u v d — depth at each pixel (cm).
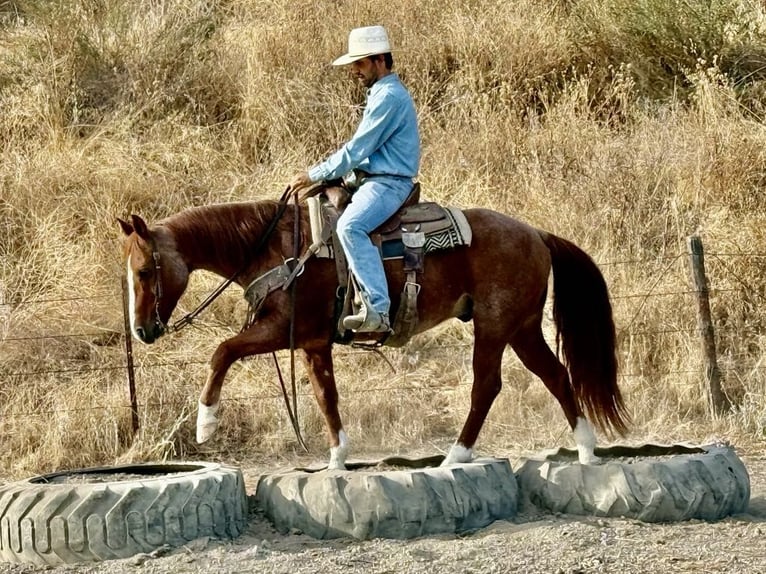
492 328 702
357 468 738
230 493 643
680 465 673
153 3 1527
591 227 1145
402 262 685
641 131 1309
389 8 1500
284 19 1491
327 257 677
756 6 1502
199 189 1246
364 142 674
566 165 1256
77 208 1201
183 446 920
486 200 1214
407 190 691
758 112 1360
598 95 1417
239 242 681
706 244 1136
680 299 1060
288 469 727
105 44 1426
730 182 1229
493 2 1530
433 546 617
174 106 1388
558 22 1514
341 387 1005
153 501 616
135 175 1235
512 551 605
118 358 1023
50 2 1455
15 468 886
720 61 1427
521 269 706
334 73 1416
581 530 636
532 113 1366
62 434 904
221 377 657
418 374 1035
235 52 1460
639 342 1029
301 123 1352
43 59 1404
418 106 1380
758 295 1080
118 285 1104
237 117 1395
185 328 1070
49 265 1134
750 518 686
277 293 672
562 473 681
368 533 632
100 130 1321
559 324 745
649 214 1171
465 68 1422
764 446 903
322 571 576
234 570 580
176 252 665
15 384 991
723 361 1025
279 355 1031
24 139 1316
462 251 700
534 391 989
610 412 735
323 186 700
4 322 1063
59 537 609
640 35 1450
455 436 954
